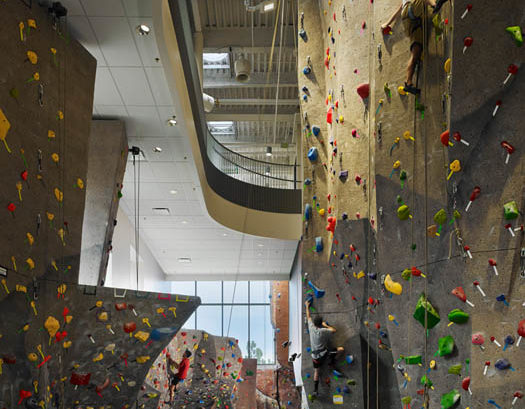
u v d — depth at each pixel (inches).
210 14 597.0
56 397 251.3
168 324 302.7
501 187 169.5
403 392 215.6
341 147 304.8
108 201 392.5
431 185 203.0
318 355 321.7
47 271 243.3
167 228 636.7
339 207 300.4
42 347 235.5
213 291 1080.8
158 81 349.4
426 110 208.1
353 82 299.1
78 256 280.1
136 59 325.4
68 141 273.7
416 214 209.9
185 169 479.2
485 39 173.3
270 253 741.9
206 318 1070.4
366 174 288.4
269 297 1042.7
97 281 387.9
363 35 296.8
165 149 442.6
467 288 176.7
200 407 548.1
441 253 193.9
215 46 615.8
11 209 212.1
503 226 168.2
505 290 166.1
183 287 1080.8
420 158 211.0
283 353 908.6
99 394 291.0
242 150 875.4
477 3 173.6
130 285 617.0
